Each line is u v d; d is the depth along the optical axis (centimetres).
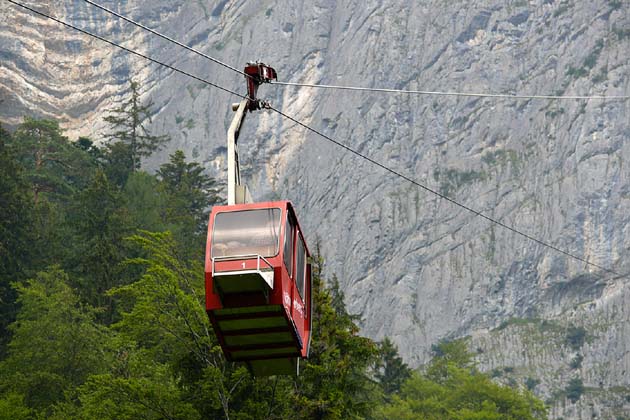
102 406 7706
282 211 5009
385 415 19200
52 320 12031
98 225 18575
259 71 6353
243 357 5231
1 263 16112
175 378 8019
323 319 8838
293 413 7969
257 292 4825
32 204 19725
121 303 13050
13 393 10212
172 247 8700
